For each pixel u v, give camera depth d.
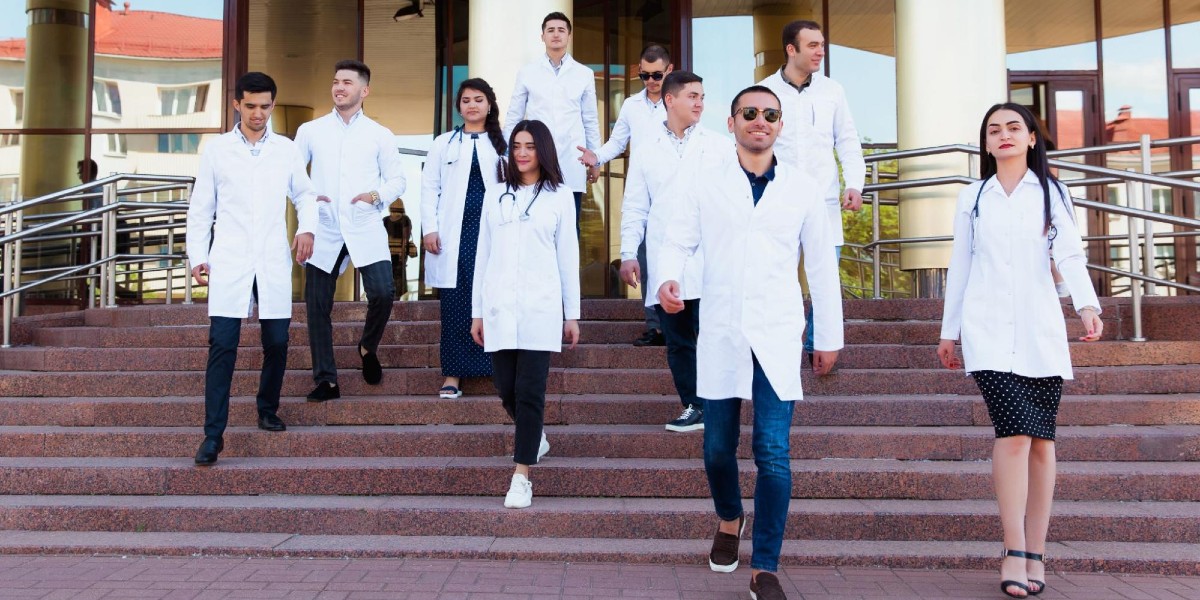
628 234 4.81
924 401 4.91
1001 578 3.41
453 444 4.71
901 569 3.70
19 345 6.56
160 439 4.75
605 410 5.04
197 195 4.62
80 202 9.94
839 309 3.28
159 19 10.18
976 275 3.51
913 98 7.95
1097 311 3.33
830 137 5.14
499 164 4.41
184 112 10.11
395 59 10.46
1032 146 3.50
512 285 4.16
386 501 4.25
